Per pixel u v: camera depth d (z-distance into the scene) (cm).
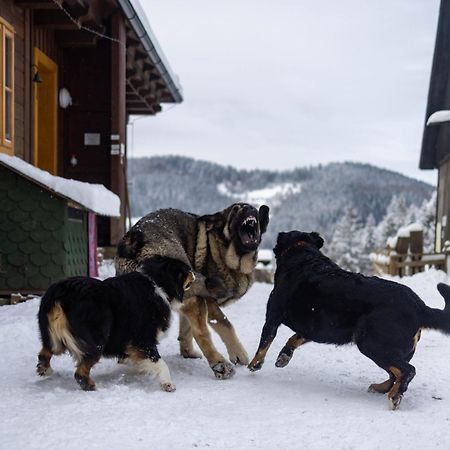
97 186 1250
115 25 1691
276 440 455
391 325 556
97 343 579
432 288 1444
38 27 1502
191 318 672
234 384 628
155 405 540
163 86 2444
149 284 615
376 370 694
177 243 690
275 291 648
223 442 448
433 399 580
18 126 1327
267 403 558
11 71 1253
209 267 707
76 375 579
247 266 716
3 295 1076
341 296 586
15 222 1077
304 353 773
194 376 663
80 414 502
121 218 1720
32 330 790
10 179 1076
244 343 831
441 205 2700
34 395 554
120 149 1716
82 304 574
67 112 1766
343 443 451
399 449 442
